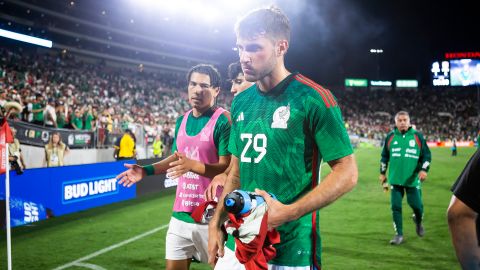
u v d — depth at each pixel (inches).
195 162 115.2
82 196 370.3
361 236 274.2
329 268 207.9
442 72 2469.2
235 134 83.5
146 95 1186.0
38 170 321.1
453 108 2231.8
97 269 209.6
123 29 1780.3
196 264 218.2
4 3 1304.1
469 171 58.2
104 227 305.4
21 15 1378.0
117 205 398.9
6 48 1143.0
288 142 74.4
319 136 72.0
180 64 2126.0
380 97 2444.6
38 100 556.7
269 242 70.2
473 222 57.9
